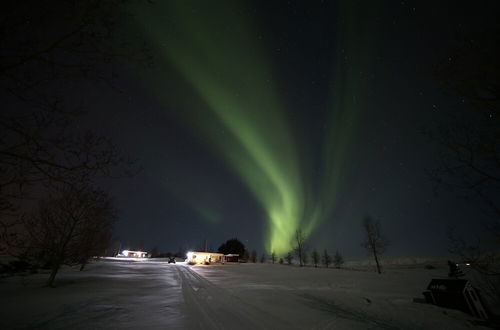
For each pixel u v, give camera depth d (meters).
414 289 16.50
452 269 18.55
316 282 20.89
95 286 14.52
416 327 7.77
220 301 10.76
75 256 15.05
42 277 18.25
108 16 3.39
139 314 7.96
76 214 15.06
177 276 23.05
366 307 10.36
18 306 8.70
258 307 9.78
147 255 93.88
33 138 3.27
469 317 9.00
